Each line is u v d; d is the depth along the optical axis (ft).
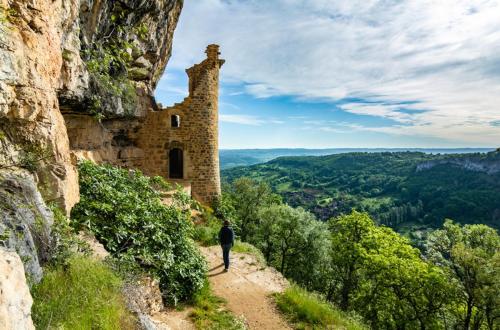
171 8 49.34
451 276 60.29
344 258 71.67
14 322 6.82
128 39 41.68
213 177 57.00
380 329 69.62
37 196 13.39
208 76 55.77
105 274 13.75
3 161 13.07
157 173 55.11
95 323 10.95
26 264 10.41
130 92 47.70
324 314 22.54
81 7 27.86
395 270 59.52
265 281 28.02
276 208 76.23
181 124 55.36
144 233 21.01
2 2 12.78
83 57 28.81
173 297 20.07
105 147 45.98
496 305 51.70
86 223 18.07
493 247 64.49
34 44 14.71
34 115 14.56
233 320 20.17
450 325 67.72
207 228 40.70
